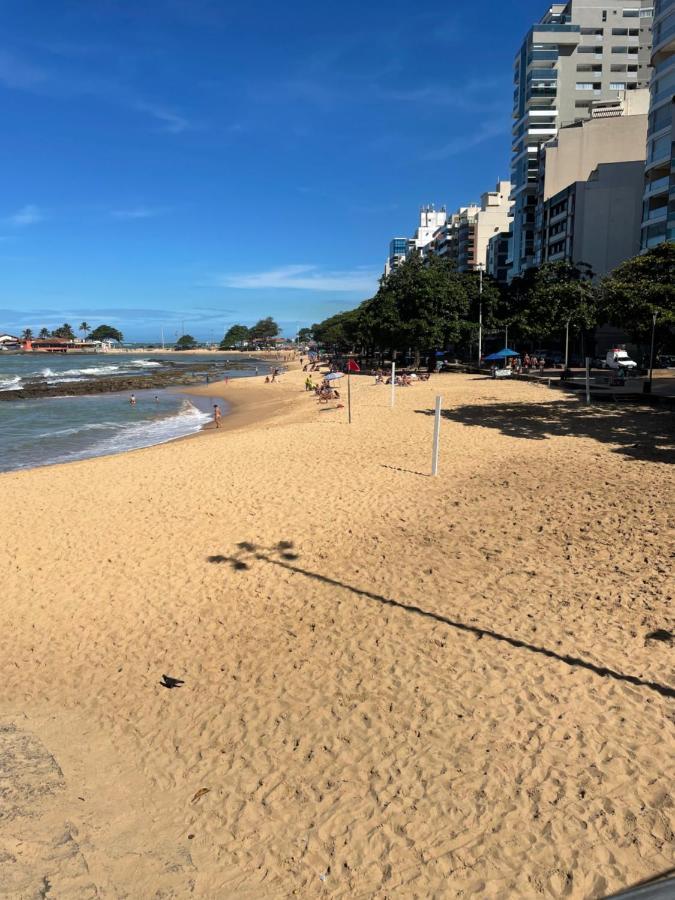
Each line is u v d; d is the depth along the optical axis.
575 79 74.19
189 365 122.81
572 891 3.74
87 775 5.32
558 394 29.89
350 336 89.25
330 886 3.99
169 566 9.78
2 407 43.78
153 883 4.10
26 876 4.10
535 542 9.49
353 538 10.34
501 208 109.62
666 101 45.03
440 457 15.89
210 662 7.07
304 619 7.79
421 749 5.14
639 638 6.50
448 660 6.44
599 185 58.22
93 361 146.62
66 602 8.88
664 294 25.75
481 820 4.35
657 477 12.63
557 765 4.79
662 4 45.12
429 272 52.72
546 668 6.10
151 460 17.36
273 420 30.00
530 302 48.81
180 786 5.10
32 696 6.77
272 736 5.59
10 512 12.80
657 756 4.78
